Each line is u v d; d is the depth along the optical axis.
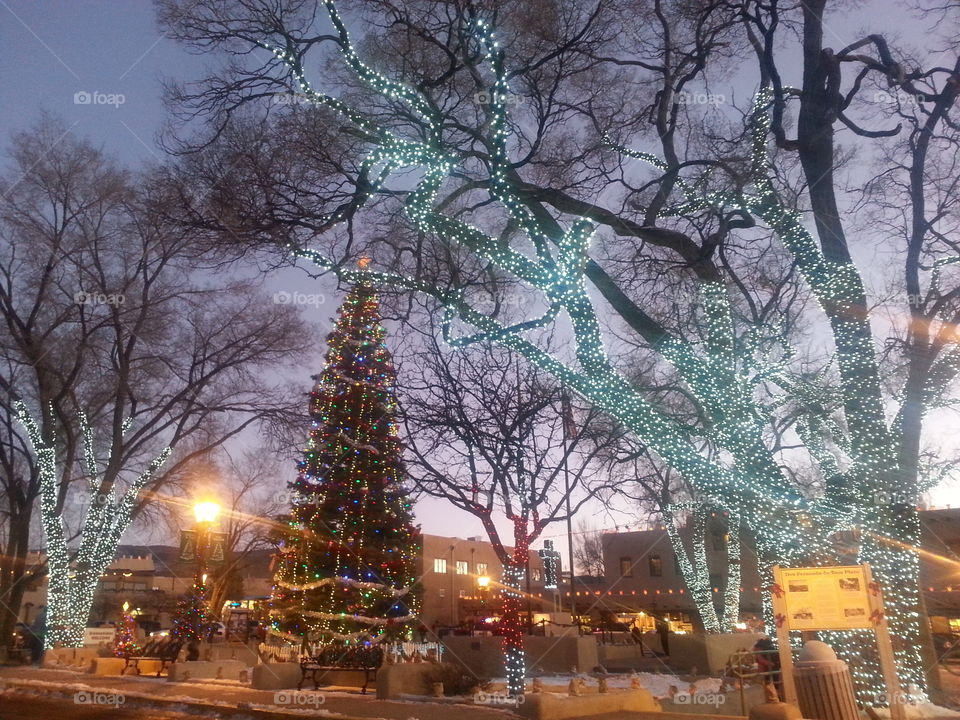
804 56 15.40
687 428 16.47
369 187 14.63
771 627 15.55
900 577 13.08
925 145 15.02
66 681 16.33
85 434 27.56
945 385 15.99
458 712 10.84
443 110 15.12
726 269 17.44
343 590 16.62
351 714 10.67
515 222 15.94
